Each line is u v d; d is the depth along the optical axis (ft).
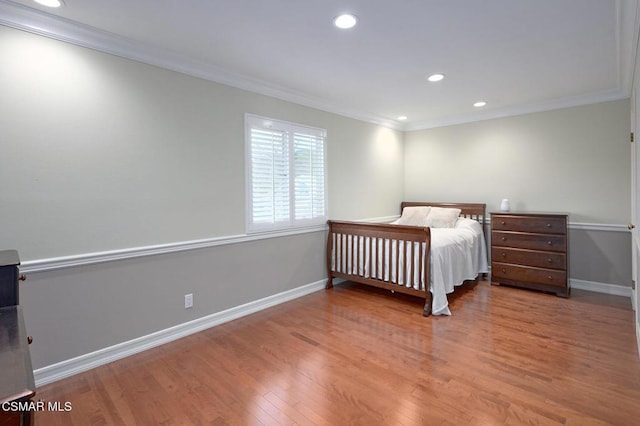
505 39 8.10
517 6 6.64
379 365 7.72
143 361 8.07
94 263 7.86
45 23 6.95
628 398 6.39
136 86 8.45
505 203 14.66
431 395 6.57
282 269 12.29
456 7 6.66
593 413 5.98
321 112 13.70
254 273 11.35
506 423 5.75
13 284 4.53
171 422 5.90
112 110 8.05
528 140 14.58
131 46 8.15
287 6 6.58
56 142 7.27
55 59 7.22
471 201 16.31
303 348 8.62
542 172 14.29
